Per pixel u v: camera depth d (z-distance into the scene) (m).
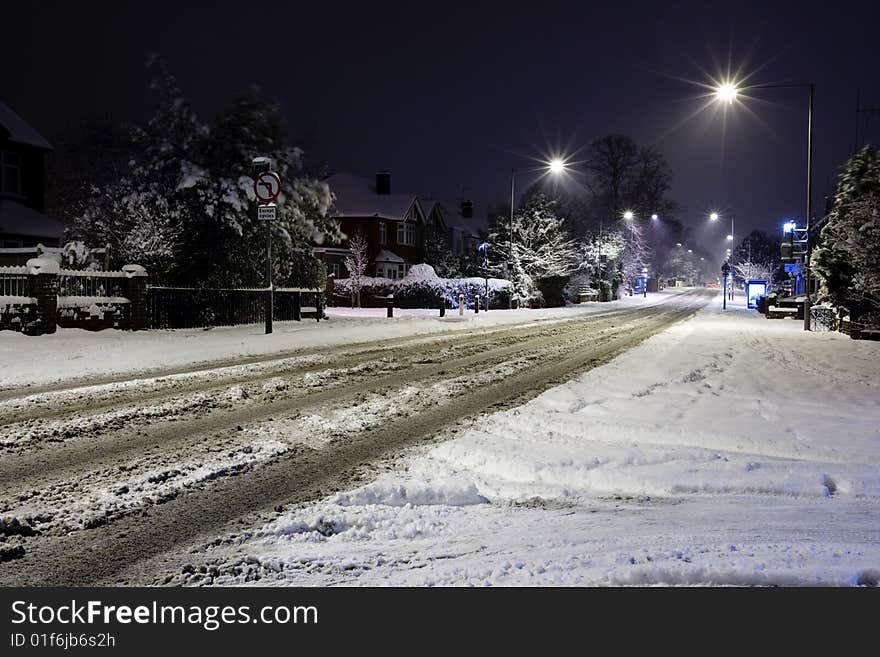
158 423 8.59
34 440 7.59
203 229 25.30
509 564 4.49
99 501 5.64
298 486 6.17
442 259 68.38
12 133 30.98
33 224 29.28
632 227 86.25
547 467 6.79
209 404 9.88
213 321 24.05
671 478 6.46
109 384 11.40
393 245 66.94
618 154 81.38
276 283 28.02
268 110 28.27
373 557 4.65
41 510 5.40
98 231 27.58
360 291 51.28
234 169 26.77
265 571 4.44
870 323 24.92
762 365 16.12
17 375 12.14
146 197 25.02
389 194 69.00
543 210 56.81
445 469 6.78
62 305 19.00
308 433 8.25
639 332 27.02
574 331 27.08
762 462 6.98
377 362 15.29
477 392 11.42
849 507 5.82
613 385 12.26
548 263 56.22
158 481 6.21
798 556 4.56
